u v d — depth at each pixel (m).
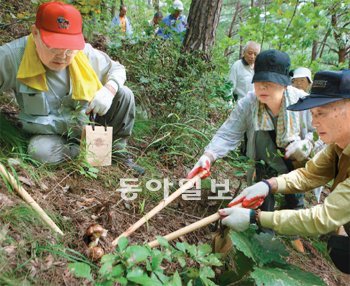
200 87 4.02
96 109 2.63
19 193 2.16
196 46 4.62
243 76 4.63
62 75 2.61
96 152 2.78
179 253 1.96
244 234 2.19
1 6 4.45
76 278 1.90
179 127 3.59
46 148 2.65
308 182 2.44
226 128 2.90
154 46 4.22
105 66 2.86
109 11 6.14
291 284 1.98
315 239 3.19
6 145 2.62
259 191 2.34
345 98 1.95
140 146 3.52
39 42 2.37
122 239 1.80
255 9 4.62
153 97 3.96
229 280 2.21
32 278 1.80
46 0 3.66
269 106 2.62
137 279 1.65
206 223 2.27
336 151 2.23
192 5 4.64
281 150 2.74
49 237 2.04
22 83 2.51
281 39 4.49
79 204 2.42
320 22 4.46
